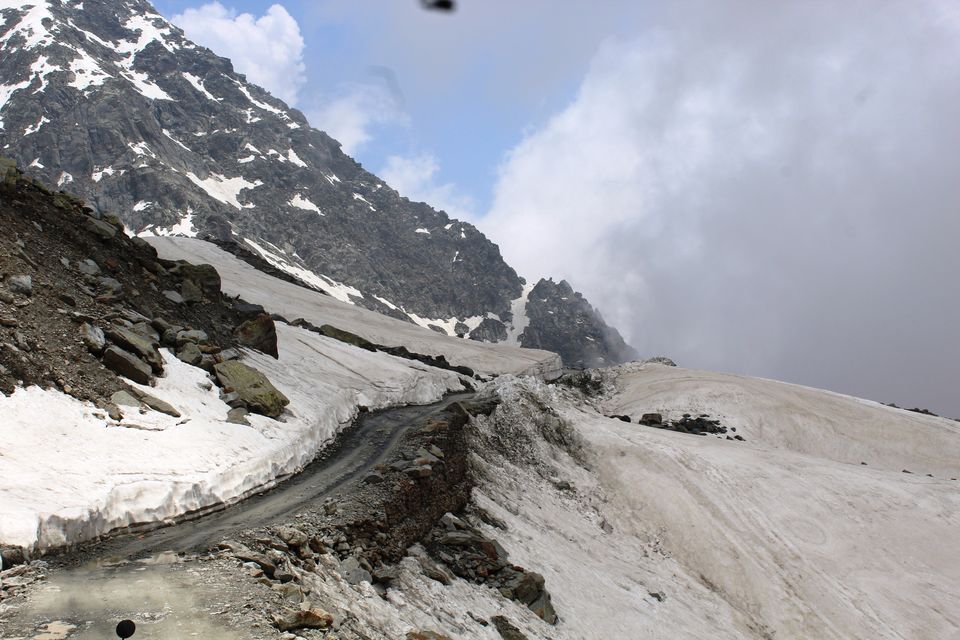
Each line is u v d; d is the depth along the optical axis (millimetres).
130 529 16656
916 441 60469
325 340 52938
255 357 34344
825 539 39906
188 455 20516
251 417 26000
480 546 24047
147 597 12414
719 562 36344
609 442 45312
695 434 58000
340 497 21391
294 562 15969
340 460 27141
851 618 34250
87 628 11070
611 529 37594
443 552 22766
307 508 20078
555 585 26188
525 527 30516
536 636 21016
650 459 43531
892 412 66562
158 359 24703
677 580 34438
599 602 27188
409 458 26766
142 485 17625
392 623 15695
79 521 15156
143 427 20734
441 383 52969
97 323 24031
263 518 18719
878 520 42000
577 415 48750
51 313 22891
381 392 41875
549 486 38688
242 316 37656
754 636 31844
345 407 35125
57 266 25969
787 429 61219
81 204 31797
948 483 47719
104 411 20344
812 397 68688
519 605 22500
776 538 38969
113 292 27047
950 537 41156
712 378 71625
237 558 14766
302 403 30672
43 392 19422
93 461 17688
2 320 20625
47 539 14234
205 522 18188
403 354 67688
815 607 34594
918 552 39844
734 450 48219
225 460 21500
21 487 15203
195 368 26984
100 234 30641
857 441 60219
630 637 25625
